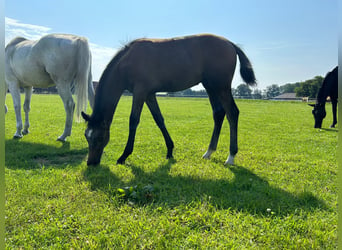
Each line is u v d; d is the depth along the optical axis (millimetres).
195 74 4137
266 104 27234
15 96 6102
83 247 1980
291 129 8703
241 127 9000
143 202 2742
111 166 4027
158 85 4082
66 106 5676
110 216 2439
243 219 2416
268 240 2072
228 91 4273
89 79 6023
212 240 2088
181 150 5250
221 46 4129
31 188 3043
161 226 2256
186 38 4180
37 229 2221
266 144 6035
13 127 7625
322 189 3172
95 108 4055
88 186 3158
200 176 3582
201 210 2529
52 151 4910
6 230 2223
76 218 2396
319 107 9047
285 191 3090
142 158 4570
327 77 8938
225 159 4578
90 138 3953
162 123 4602
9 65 5949
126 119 10570
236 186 3250
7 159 4293
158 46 4055
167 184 3301
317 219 2406
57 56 5270
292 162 4402
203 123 9867
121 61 4078
